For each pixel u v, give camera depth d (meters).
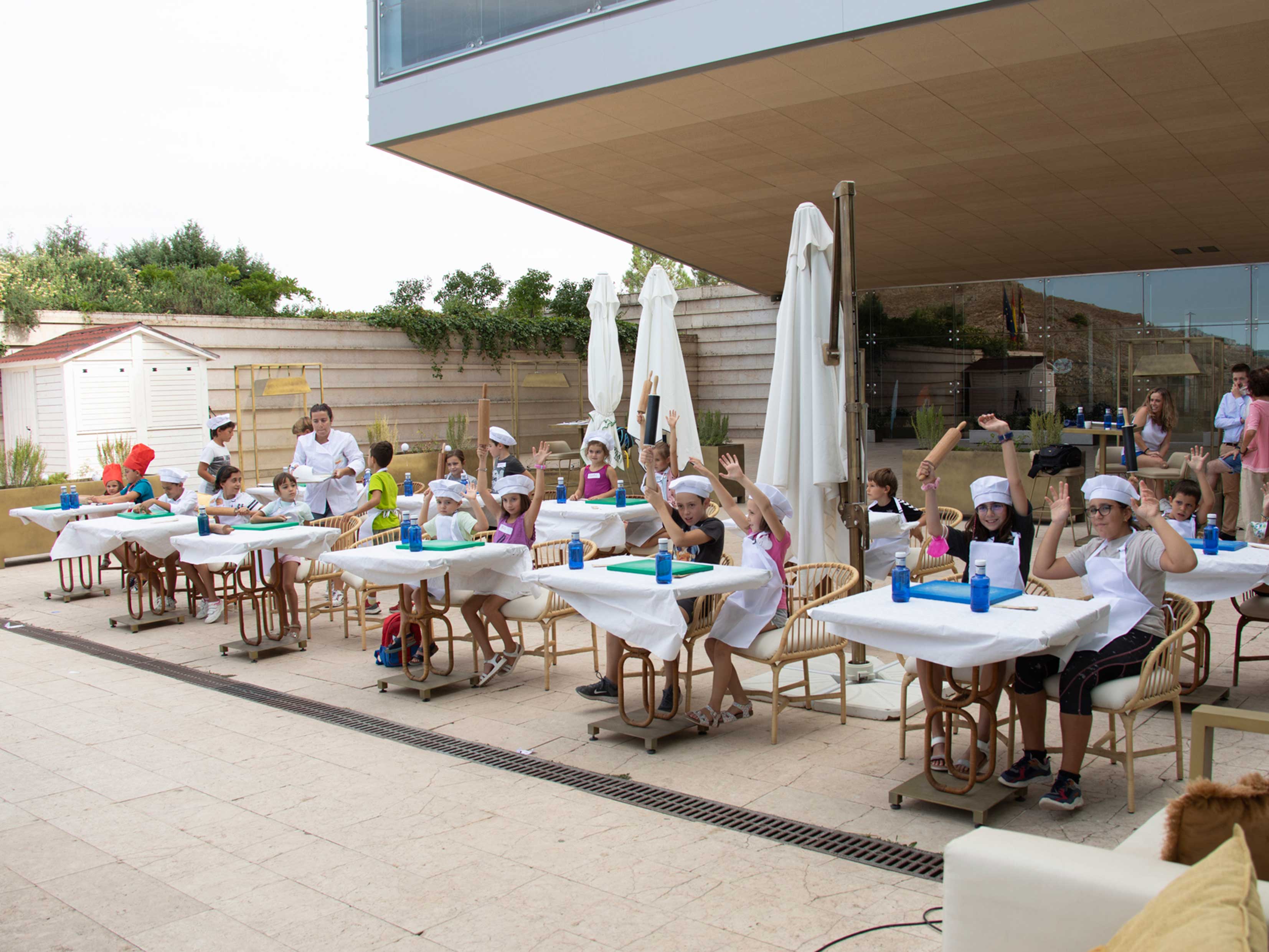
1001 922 2.20
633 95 9.45
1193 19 7.49
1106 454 12.51
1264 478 8.78
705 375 22.81
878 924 3.19
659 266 10.32
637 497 11.15
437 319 17.75
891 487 7.08
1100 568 4.31
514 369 18.09
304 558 7.48
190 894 3.54
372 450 8.33
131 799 4.49
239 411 14.64
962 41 8.02
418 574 5.71
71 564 9.45
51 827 4.18
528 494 6.77
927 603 4.23
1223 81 8.66
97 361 12.81
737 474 5.33
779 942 3.09
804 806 4.23
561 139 10.77
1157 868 2.12
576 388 20.53
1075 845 2.27
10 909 3.45
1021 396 17.59
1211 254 15.62
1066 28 7.72
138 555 8.27
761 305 21.88
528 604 6.25
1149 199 12.59
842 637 4.41
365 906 3.42
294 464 9.30
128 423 13.12
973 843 2.29
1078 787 4.01
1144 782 4.38
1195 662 5.45
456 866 3.72
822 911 3.29
